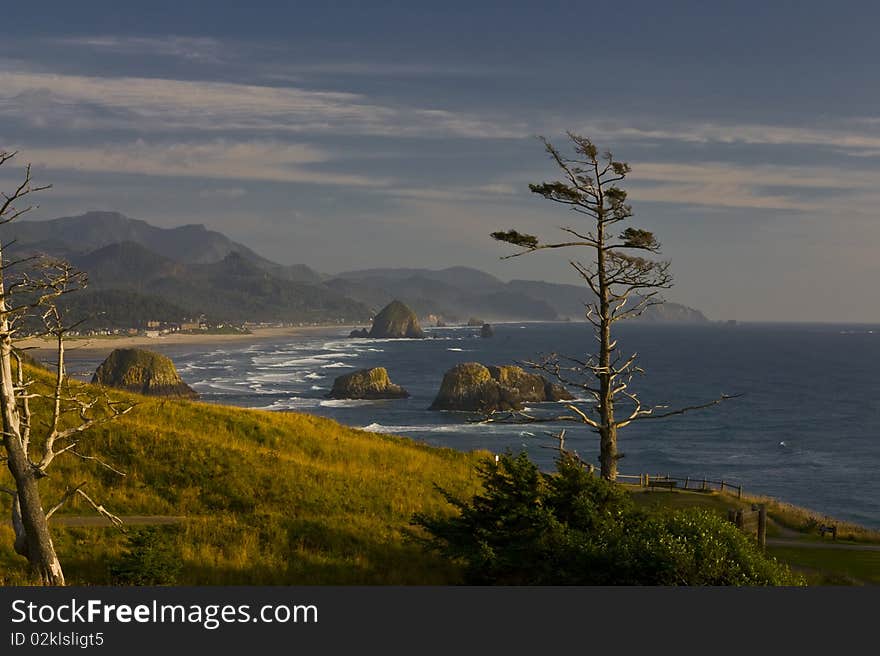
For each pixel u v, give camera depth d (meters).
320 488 31.72
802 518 41.50
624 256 26.34
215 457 32.81
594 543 19.58
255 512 28.09
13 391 18.80
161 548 20.94
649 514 20.88
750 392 182.25
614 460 27.00
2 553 21.52
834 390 190.88
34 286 19.02
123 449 32.25
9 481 27.70
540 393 140.75
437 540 22.66
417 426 118.38
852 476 91.19
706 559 18.38
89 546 23.23
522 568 20.30
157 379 152.00
